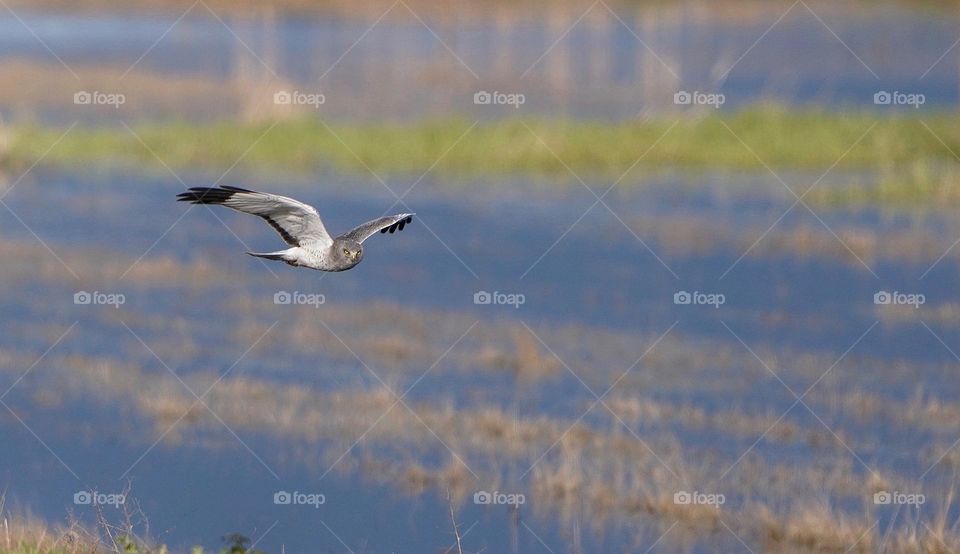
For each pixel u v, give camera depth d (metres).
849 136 34.69
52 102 40.12
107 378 17.23
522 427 15.27
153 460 14.36
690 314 20.27
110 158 32.81
